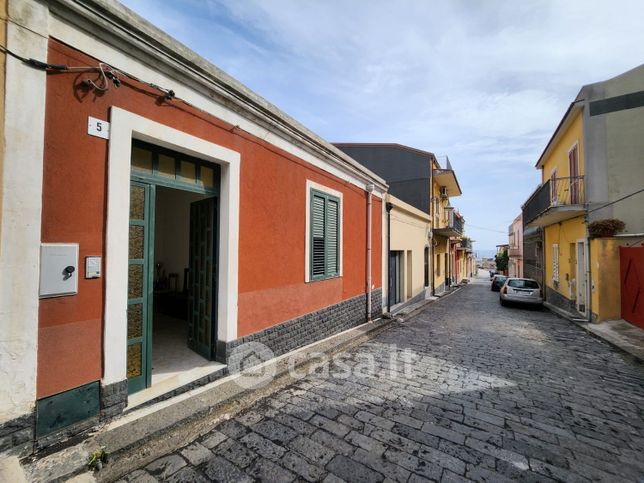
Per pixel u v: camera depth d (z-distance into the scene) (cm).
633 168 823
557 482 238
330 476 238
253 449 269
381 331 746
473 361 530
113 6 254
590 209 864
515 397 388
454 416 335
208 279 411
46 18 224
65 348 239
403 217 1108
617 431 313
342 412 338
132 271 308
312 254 566
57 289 232
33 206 218
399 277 1130
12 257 209
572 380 451
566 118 979
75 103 243
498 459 263
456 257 2712
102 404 263
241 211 404
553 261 1249
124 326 277
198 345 428
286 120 473
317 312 580
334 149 616
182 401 318
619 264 798
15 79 209
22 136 212
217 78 351
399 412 341
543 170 1456
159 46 292
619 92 844
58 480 209
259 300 437
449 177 1636
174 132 316
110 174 263
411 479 237
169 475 234
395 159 1567
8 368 208
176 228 675
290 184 504
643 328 689
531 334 752
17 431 213
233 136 390
